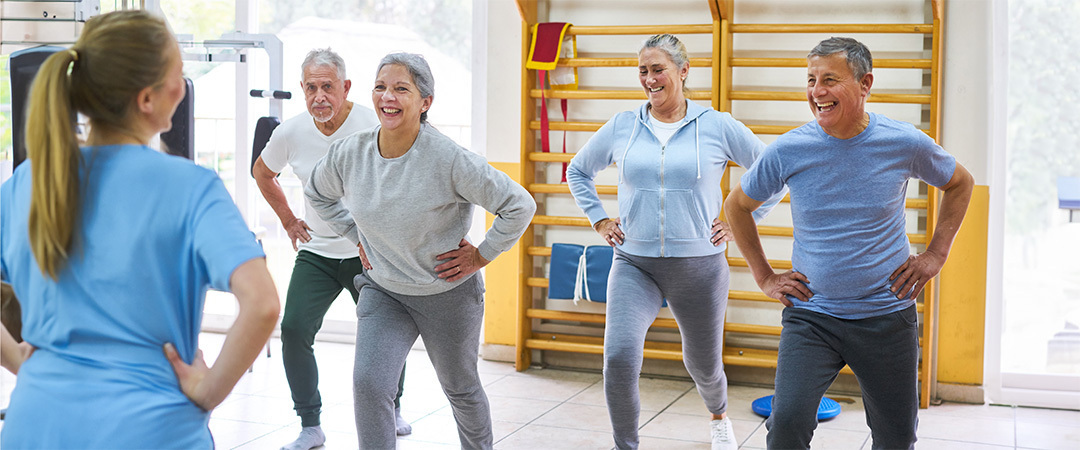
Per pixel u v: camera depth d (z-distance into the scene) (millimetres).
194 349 1394
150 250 1312
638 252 2953
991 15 3830
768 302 4242
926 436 3465
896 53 4008
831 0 4090
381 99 2295
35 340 1345
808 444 2244
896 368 2227
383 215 2371
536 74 4461
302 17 5133
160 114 1377
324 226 3141
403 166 2357
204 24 5102
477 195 2387
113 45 1312
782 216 4191
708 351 3039
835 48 2146
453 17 4969
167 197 1320
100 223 1312
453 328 2471
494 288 4668
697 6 4266
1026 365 4617
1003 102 3855
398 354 2434
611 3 4383
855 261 2207
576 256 4344
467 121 5004
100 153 1337
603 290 4289
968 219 3914
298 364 3129
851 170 2195
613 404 2789
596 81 4426
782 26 4016
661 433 3447
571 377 4375
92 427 1269
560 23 4289
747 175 2395
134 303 1309
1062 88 4215
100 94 1314
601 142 3162
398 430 3402
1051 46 4184
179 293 1350
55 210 1281
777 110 4180
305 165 3170
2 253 1410
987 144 3867
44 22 3834
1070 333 4566
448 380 2531
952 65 3900
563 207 4520
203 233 1312
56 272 1302
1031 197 4457
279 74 3826
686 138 2963
